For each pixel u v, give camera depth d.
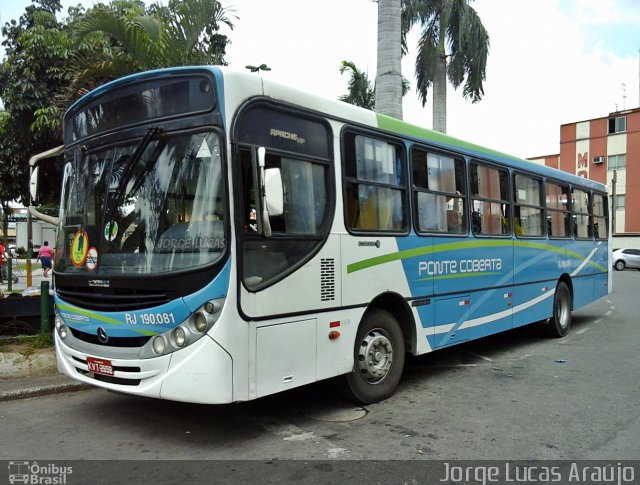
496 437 4.91
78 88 7.82
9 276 15.28
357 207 5.58
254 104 4.53
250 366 4.34
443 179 6.98
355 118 5.64
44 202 10.24
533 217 9.23
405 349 6.39
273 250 4.60
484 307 7.68
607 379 7.02
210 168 4.32
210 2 7.77
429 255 6.57
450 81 17.55
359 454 4.49
